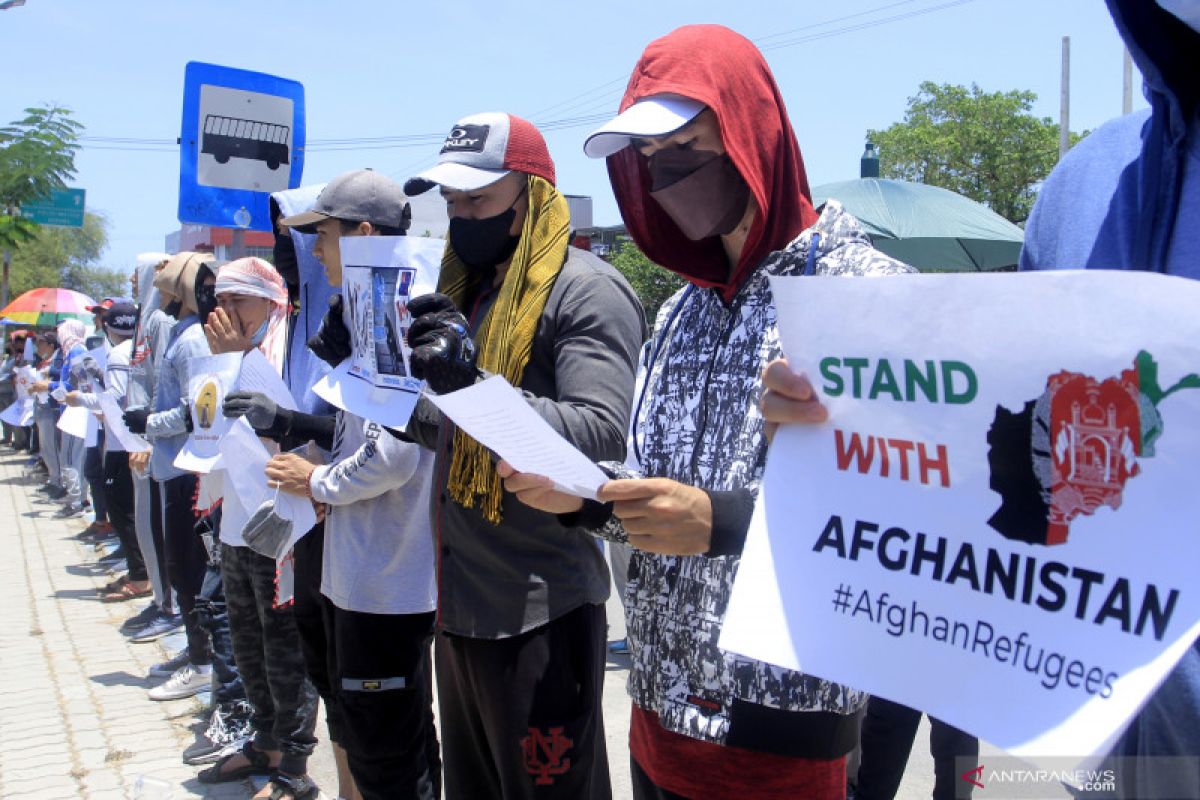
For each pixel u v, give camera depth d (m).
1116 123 1.38
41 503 11.93
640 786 1.88
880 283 1.25
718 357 1.78
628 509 1.55
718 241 1.89
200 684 5.09
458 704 2.53
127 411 5.53
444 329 1.94
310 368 3.44
